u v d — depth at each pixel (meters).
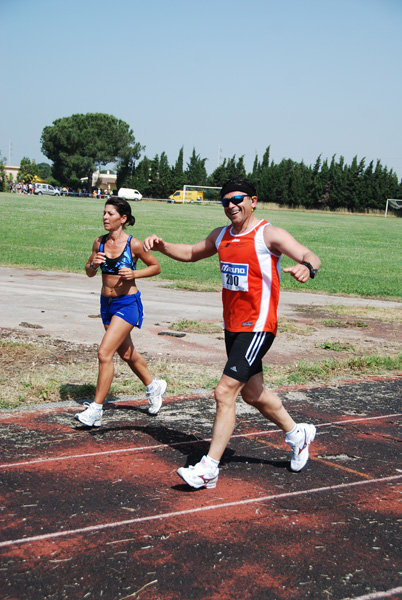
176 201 78.75
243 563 3.06
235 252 3.87
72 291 12.63
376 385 6.83
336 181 83.81
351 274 19.50
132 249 4.99
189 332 9.15
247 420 5.48
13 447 4.50
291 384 6.70
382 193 83.56
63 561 3.00
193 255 4.27
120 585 2.83
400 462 4.59
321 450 4.79
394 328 10.63
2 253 19.27
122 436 4.88
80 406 5.57
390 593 2.87
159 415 5.47
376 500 3.90
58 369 6.58
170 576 2.92
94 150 86.12
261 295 3.86
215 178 87.69
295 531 3.43
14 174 101.19
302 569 3.04
